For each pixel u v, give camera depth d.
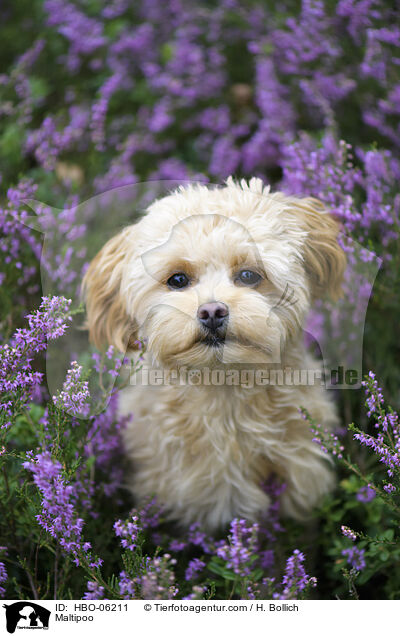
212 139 3.95
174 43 4.24
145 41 4.23
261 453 2.18
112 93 3.96
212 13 4.20
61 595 1.80
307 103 3.49
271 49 3.74
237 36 4.18
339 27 3.30
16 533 2.00
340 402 2.43
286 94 3.63
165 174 3.50
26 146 3.29
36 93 3.81
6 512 1.96
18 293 2.34
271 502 2.22
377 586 2.09
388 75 3.12
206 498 2.21
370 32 3.00
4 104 3.50
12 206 2.38
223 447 2.14
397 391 2.48
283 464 2.20
